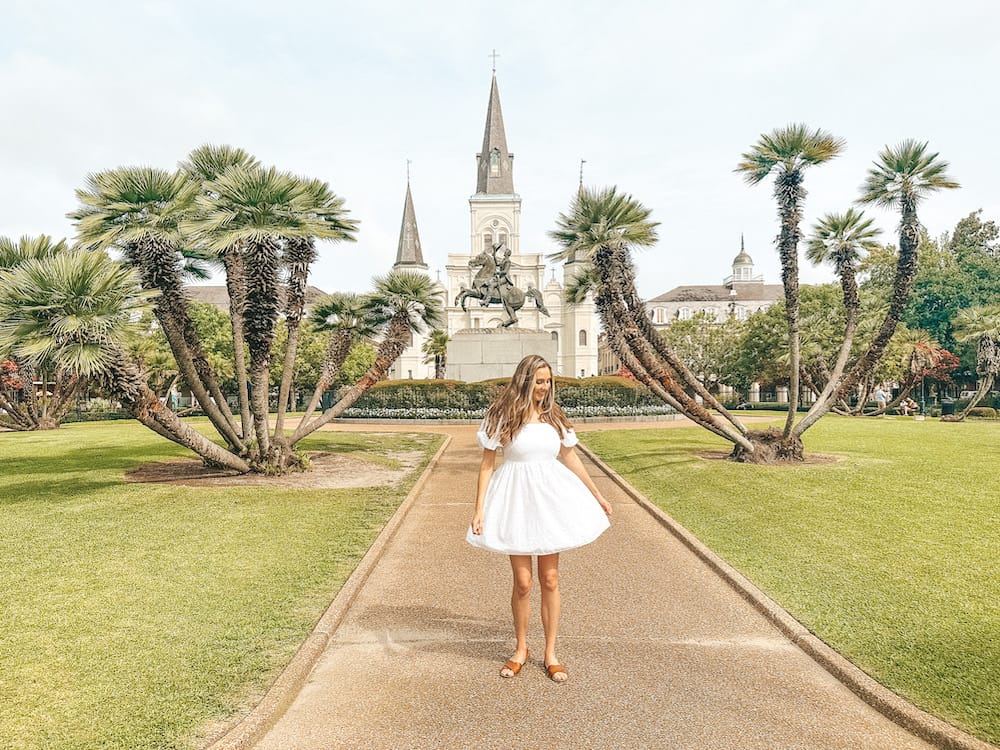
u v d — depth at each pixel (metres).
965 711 3.61
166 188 10.70
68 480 11.45
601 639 4.82
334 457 14.74
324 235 10.84
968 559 6.48
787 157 12.25
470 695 3.93
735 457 13.17
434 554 7.19
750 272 109.81
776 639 4.82
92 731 3.42
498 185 102.12
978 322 28.69
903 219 12.58
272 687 3.90
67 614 5.11
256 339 11.39
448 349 27.95
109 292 8.55
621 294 12.77
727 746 3.38
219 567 6.38
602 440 17.69
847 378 13.08
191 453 15.79
